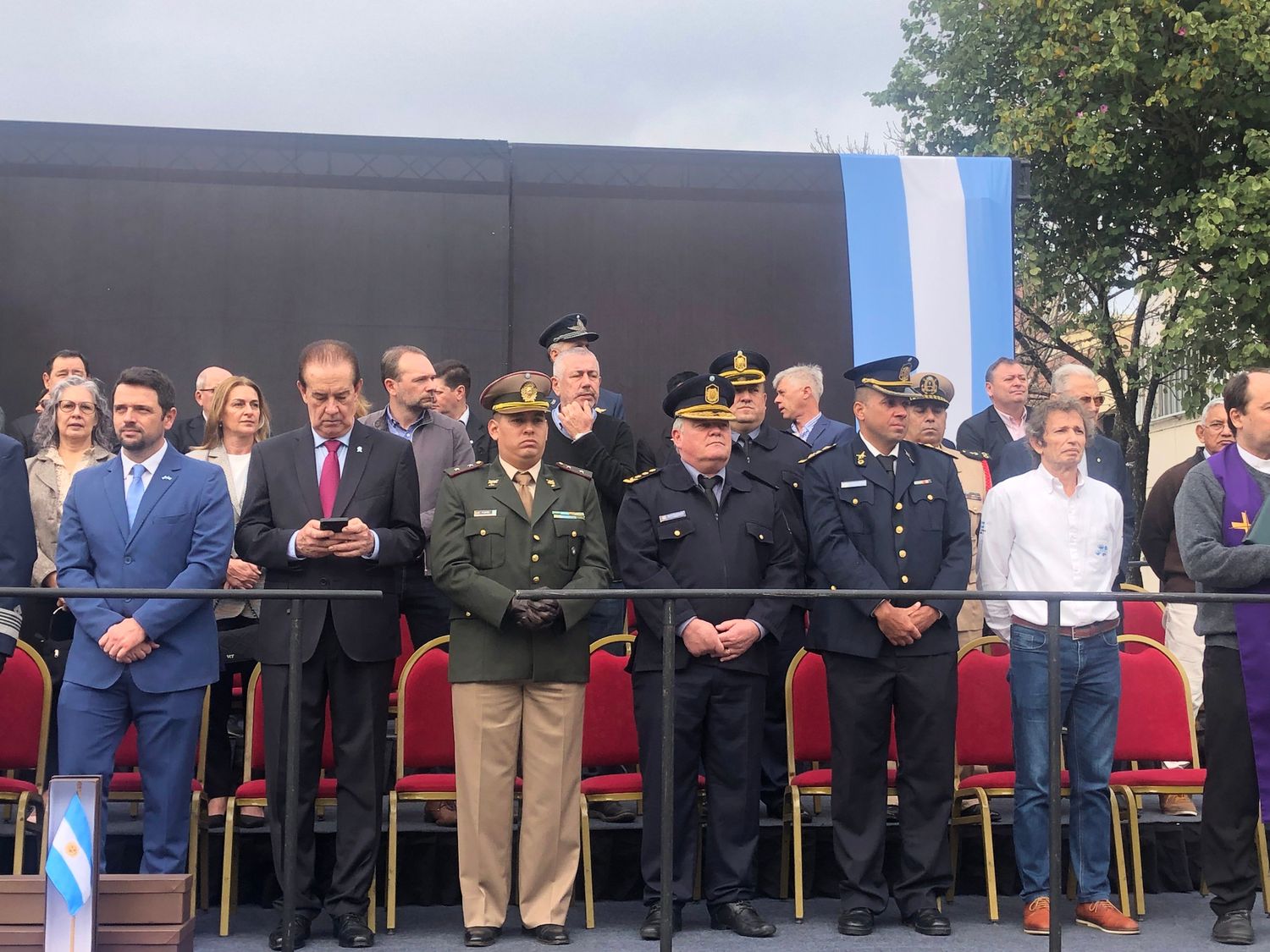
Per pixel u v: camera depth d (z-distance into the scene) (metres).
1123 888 5.29
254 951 4.72
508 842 4.95
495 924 4.86
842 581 5.17
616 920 5.22
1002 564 5.39
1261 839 5.44
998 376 7.16
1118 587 6.95
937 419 5.89
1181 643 6.82
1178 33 14.23
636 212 8.77
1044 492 5.35
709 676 5.13
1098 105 14.62
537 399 5.18
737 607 5.22
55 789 3.93
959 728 5.82
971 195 8.98
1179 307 14.72
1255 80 14.41
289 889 4.44
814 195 8.89
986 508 5.47
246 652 5.74
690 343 8.72
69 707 4.82
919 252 8.89
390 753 6.27
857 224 8.88
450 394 7.46
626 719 5.80
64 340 8.15
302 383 5.21
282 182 8.45
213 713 5.78
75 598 4.77
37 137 8.27
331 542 4.89
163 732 4.82
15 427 7.16
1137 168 15.18
